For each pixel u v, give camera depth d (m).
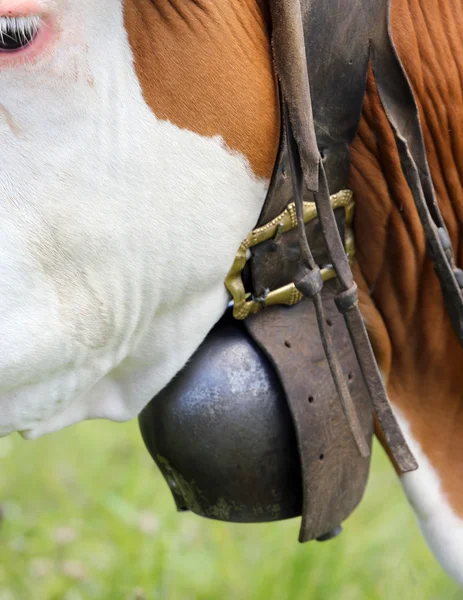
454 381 2.69
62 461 5.21
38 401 2.08
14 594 3.83
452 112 2.35
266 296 2.26
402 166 2.18
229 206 2.07
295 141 2.06
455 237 2.51
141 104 1.93
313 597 3.81
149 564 3.77
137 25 1.90
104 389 2.27
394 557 4.16
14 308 1.93
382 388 2.22
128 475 4.75
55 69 1.86
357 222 2.40
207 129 1.99
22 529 4.15
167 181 1.99
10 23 1.81
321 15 2.08
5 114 1.86
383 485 5.07
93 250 1.96
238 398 2.25
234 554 4.17
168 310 2.15
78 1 1.85
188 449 2.28
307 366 2.29
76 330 2.01
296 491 2.34
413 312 2.56
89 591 3.79
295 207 2.10
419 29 2.29
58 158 1.90
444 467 2.70
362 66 2.16
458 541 2.69
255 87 2.02
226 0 1.99
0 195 1.89
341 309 2.14
